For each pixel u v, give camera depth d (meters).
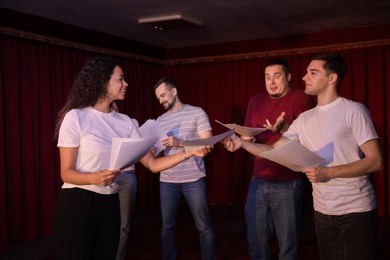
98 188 2.01
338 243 2.25
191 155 2.38
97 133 2.03
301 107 2.82
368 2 4.48
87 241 1.97
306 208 5.96
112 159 1.86
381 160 2.10
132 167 3.24
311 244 4.31
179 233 4.87
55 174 4.98
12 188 4.54
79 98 2.07
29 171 4.67
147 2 4.28
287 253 2.80
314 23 5.39
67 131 1.97
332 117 2.22
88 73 2.08
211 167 6.73
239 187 6.54
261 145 2.66
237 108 6.51
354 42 5.68
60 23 5.01
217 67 6.63
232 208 6.33
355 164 2.08
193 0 4.23
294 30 5.78
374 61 5.64
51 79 4.96
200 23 5.12
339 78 2.26
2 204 4.37
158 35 5.93
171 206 3.30
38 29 4.74
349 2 4.46
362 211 2.14
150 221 5.55
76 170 1.95
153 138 1.95
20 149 4.60
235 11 4.71
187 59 6.79
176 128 3.31
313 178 2.06
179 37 6.09
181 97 6.89
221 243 4.43
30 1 4.17
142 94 6.46
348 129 2.17
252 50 6.32
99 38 5.61
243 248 4.23
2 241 4.35
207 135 3.27
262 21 5.23
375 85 5.64
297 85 6.05
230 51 6.48
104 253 2.06
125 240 3.23
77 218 1.96
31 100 4.71
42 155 4.86
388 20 5.31
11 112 4.48
